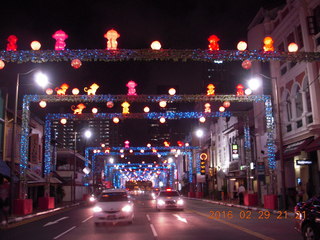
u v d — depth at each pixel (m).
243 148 43.09
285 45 30.66
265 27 33.78
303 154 28.11
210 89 26.97
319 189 25.64
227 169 50.50
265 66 34.44
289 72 29.98
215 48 18.23
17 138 33.66
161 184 111.00
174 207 27.75
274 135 32.78
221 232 14.58
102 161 94.50
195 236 13.44
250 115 40.66
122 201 18.66
